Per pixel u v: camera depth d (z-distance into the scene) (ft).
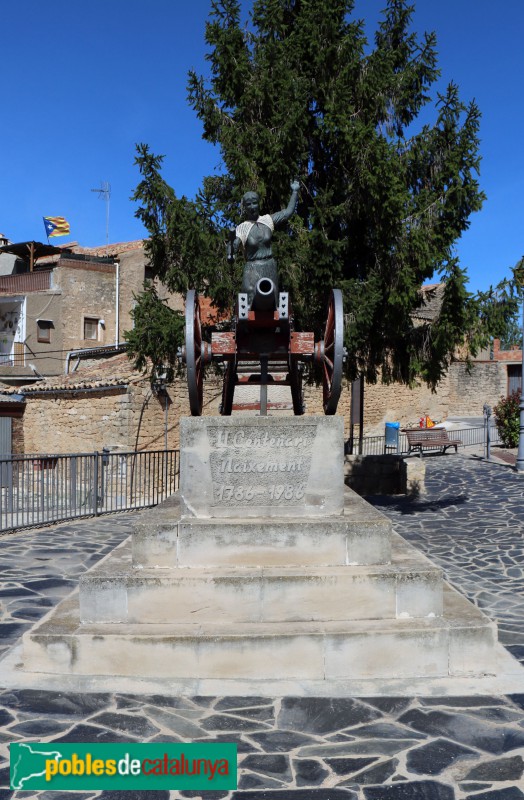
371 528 15.81
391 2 37.99
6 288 96.22
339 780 10.67
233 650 14.34
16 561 28.14
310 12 36.17
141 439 58.95
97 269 94.68
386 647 14.48
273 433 16.53
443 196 35.24
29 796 10.33
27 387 68.49
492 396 118.62
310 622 15.03
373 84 35.91
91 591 15.21
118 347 80.59
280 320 17.88
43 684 14.15
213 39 35.94
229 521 16.07
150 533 15.83
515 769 10.94
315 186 38.65
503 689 13.98
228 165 35.50
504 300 34.45
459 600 16.63
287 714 12.91
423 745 11.75
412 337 38.14
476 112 35.50
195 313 18.22
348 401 85.15
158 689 13.96
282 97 35.19
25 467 37.17
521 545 29.71
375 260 37.50
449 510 39.86
